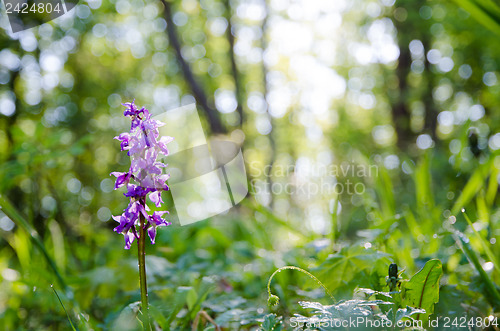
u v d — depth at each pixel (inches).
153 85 690.2
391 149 545.0
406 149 544.1
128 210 73.3
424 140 547.5
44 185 210.1
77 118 490.0
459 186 176.7
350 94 714.2
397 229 138.5
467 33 405.7
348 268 102.3
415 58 586.2
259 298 131.0
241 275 147.4
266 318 82.4
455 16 398.9
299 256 141.1
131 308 94.9
